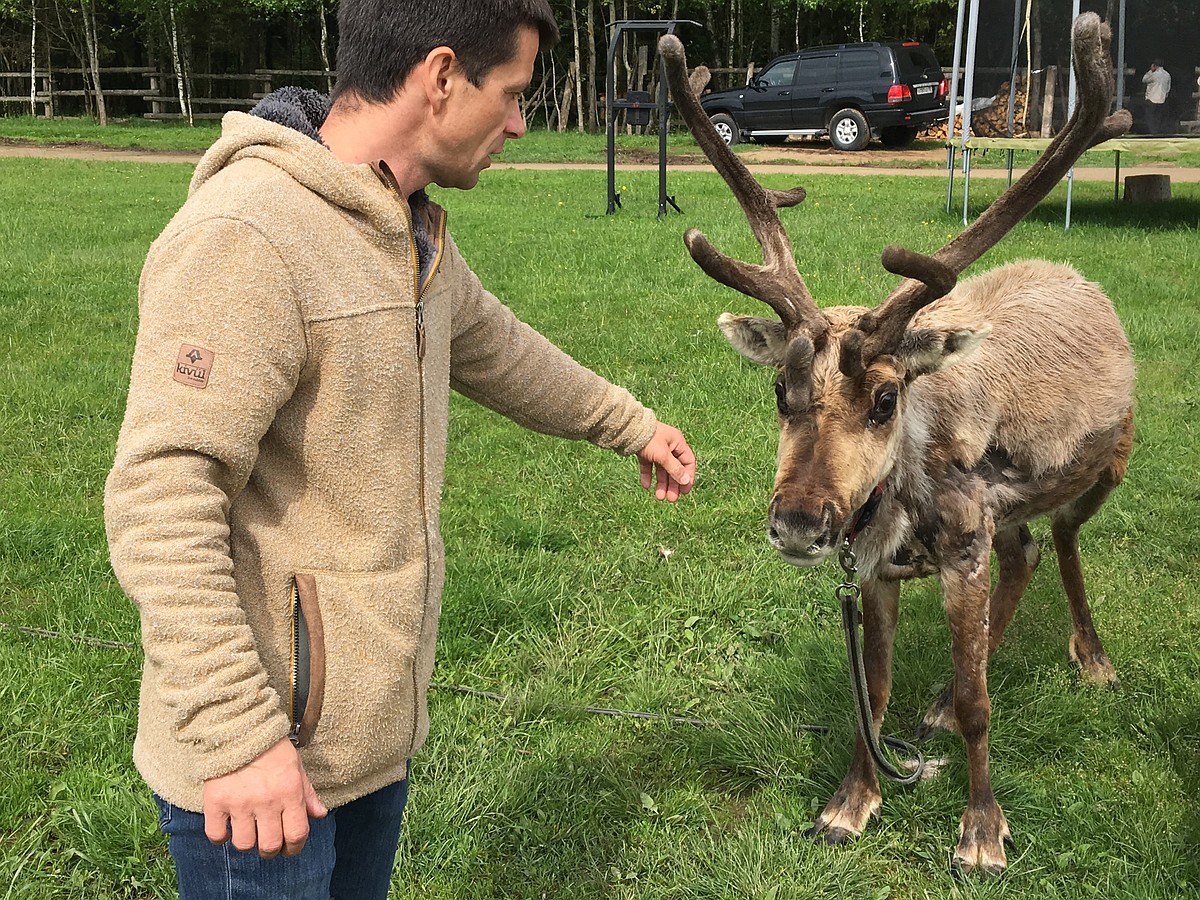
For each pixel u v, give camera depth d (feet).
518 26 6.40
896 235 42.55
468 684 14.38
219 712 5.46
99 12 115.44
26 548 17.22
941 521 11.36
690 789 12.50
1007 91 48.37
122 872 11.03
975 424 11.59
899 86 83.51
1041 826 11.76
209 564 5.51
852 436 9.93
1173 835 11.38
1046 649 14.94
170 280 5.66
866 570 11.71
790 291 10.65
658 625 15.60
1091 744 13.03
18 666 14.12
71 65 124.26
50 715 13.21
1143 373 25.16
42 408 22.97
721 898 10.82
